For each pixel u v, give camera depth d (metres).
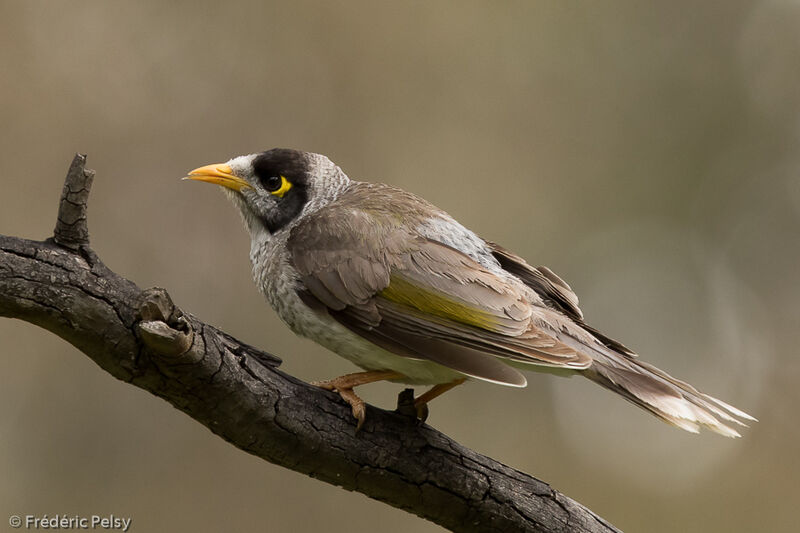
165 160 14.44
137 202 14.20
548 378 16.42
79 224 5.59
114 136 14.30
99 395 13.09
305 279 7.59
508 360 7.52
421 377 7.47
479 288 7.30
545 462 16.06
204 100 14.75
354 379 6.92
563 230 17.16
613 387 7.36
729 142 18.36
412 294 7.31
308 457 6.50
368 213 7.77
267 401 6.26
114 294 5.62
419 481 6.73
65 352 13.06
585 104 17.61
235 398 6.09
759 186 18.45
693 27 18.34
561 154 17.31
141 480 13.00
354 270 7.44
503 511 6.91
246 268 14.18
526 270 8.24
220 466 13.22
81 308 5.55
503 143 16.67
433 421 15.53
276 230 8.38
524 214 16.78
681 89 18.25
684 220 18.02
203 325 5.91
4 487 12.53
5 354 12.87
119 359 5.71
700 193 18.06
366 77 15.63
